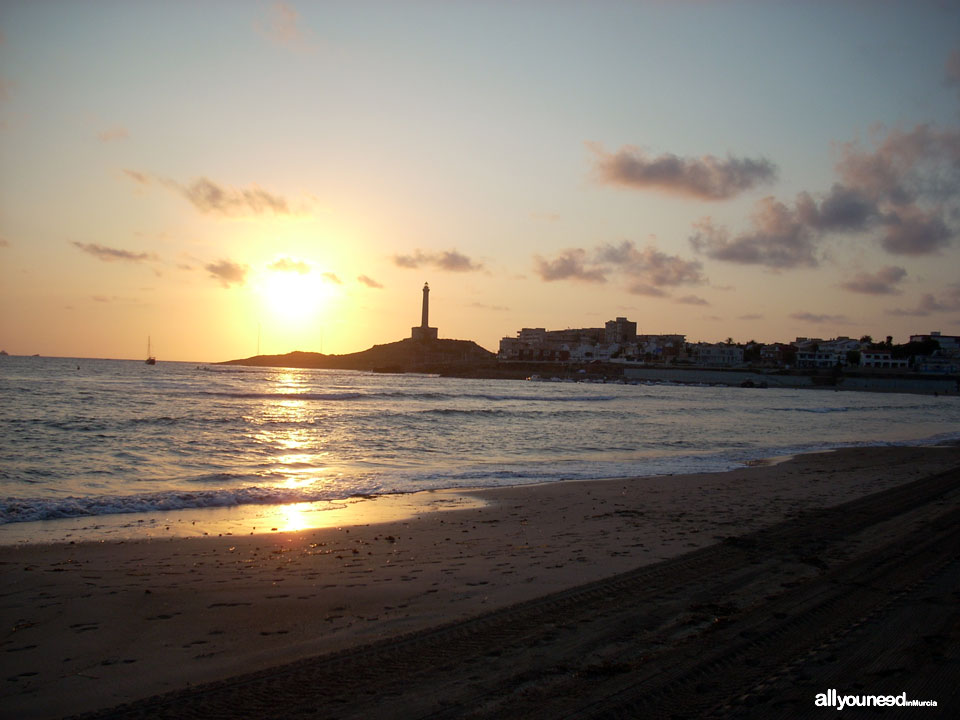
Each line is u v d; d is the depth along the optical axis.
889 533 12.18
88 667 6.26
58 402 46.53
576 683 5.80
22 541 11.67
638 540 11.92
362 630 7.23
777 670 6.01
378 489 18.17
